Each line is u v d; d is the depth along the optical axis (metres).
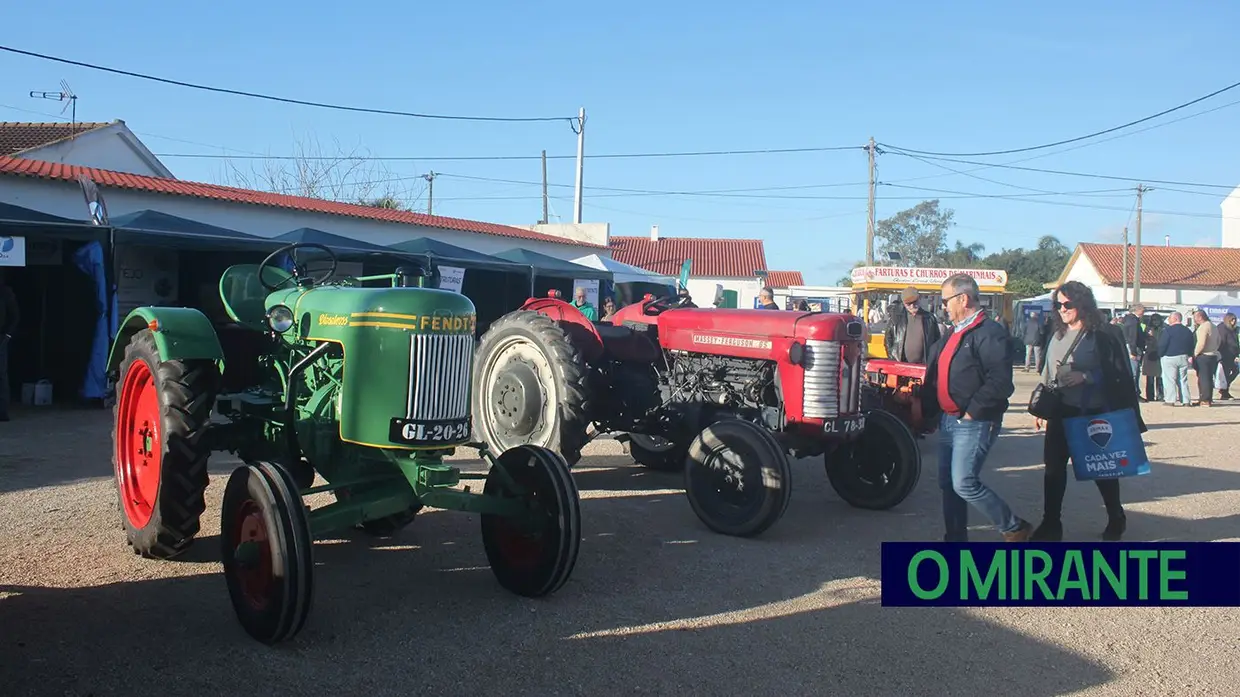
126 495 4.96
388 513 4.25
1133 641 4.20
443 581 4.65
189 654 3.61
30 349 11.37
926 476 8.16
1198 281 43.34
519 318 7.35
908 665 3.81
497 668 3.60
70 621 3.90
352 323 4.29
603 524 5.98
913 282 24.14
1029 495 7.46
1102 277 43.94
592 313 12.11
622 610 4.32
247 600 3.79
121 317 12.92
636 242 44.28
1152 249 47.22
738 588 4.73
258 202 15.72
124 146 24.92
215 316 6.01
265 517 3.68
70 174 13.48
